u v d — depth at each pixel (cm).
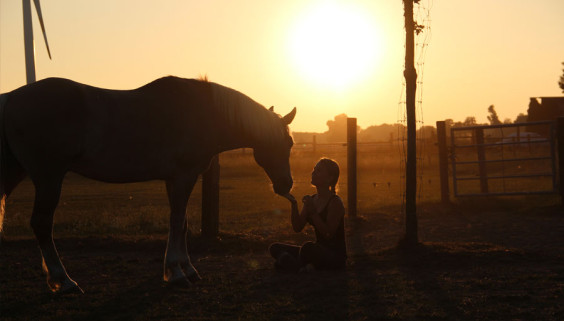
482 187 1230
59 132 441
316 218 516
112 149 467
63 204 1398
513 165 2175
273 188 570
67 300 440
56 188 448
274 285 484
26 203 1455
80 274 545
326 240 534
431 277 500
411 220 641
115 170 474
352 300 427
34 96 442
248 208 1263
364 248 699
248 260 623
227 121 526
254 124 537
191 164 505
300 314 393
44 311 411
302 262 533
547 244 677
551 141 1098
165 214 1137
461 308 398
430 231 830
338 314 389
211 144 517
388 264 562
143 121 479
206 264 600
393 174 2355
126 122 471
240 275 534
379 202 1290
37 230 451
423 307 403
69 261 612
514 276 495
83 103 453
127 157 474
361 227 897
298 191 1664
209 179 754
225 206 1304
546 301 411
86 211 1224
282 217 1084
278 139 555
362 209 1157
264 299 437
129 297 450
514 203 1136
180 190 502
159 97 496
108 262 607
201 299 441
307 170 2550
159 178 501
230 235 762
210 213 755
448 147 1188
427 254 593
